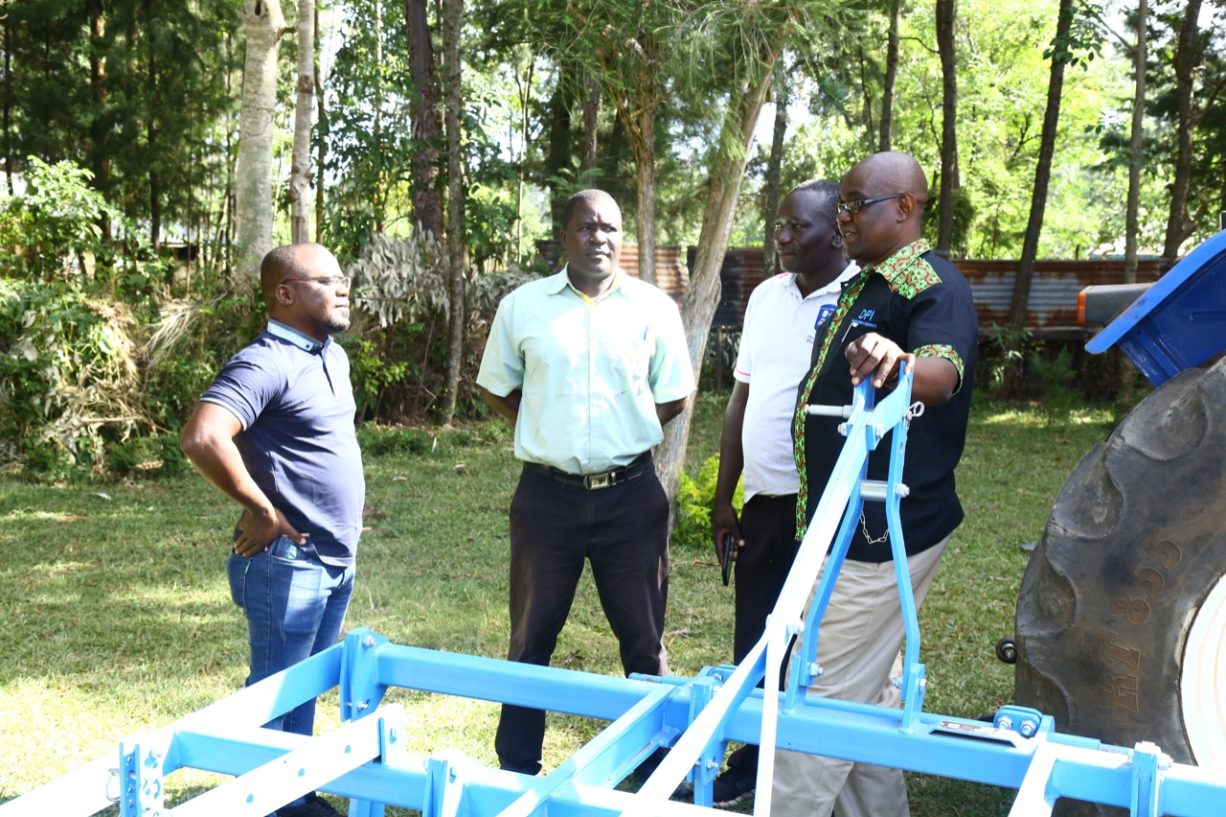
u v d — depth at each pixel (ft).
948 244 54.13
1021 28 95.61
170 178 56.24
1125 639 8.25
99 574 20.29
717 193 21.07
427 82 45.42
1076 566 8.43
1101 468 8.58
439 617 18.08
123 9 53.47
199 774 12.01
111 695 14.29
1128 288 13.33
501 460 33.99
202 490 28.45
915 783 12.13
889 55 50.72
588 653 16.38
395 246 39.32
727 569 12.58
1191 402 8.27
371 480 30.37
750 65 18.99
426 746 12.80
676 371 12.30
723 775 12.07
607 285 11.92
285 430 10.32
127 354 30.63
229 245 35.99
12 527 23.90
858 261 9.37
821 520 6.23
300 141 32.53
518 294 12.08
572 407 11.53
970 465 34.58
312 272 10.41
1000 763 6.48
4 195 32.32
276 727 10.32
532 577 11.81
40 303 29.30
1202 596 8.07
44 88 51.90
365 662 7.86
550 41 20.76
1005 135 103.30
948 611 18.65
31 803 5.55
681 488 23.30
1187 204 54.95
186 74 55.67
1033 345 52.44
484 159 46.62
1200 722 8.11
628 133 20.95
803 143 76.74
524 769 11.68
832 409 6.96
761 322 11.86
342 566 10.74
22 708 13.78
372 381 38.04
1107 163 47.37
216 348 33.06
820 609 7.41
